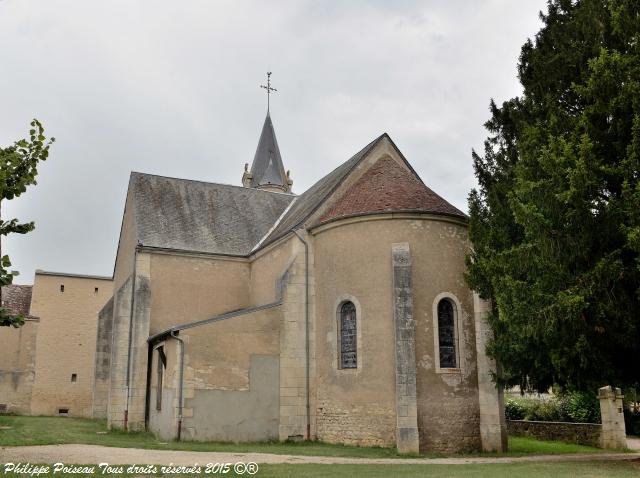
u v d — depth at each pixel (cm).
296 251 2012
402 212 1839
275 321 1941
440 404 1717
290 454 1491
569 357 1323
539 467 1276
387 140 2295
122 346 2272
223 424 1820
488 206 1770
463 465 1323
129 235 2645
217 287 2466
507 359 1614
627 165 1255
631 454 1777
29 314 3325
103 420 2617
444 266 1836
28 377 3173
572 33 1616
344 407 1805
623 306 1255
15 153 991
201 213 2650
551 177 1406
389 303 1786
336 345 1872
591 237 1300
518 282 1363
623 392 2327
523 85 1783
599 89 1336
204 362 1842
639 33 1302
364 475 1085
